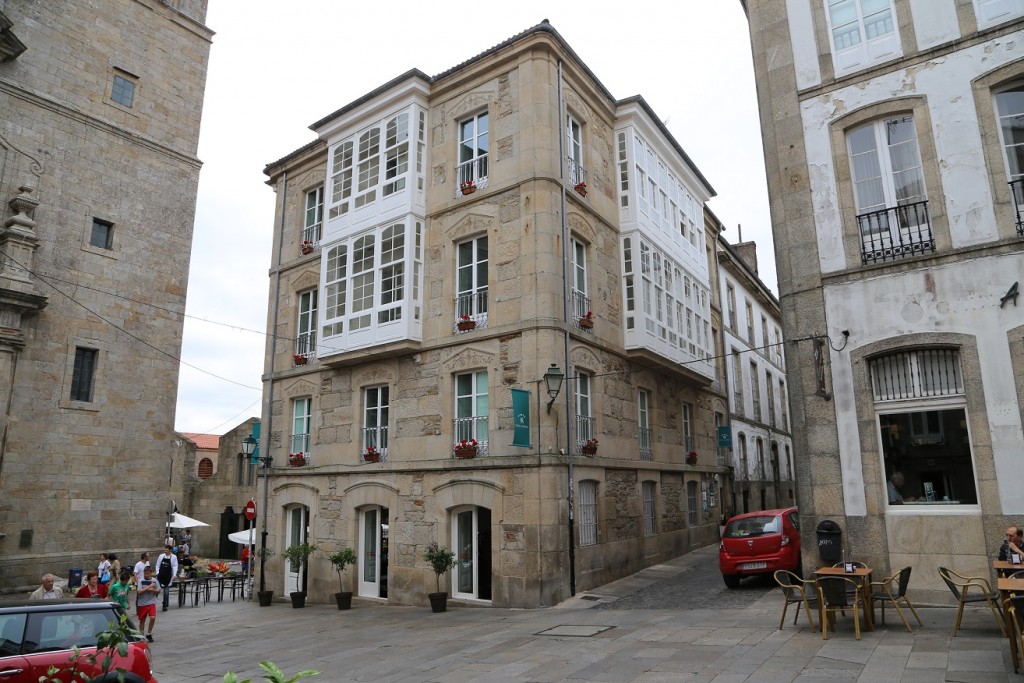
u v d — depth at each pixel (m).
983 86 10.53
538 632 11.06
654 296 19.20
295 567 18.80
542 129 15.96
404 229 17.33
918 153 11.01
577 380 16.12
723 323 27.08
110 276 23.75
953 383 10.26
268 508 20.52
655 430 19.39
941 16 11.02
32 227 21.62
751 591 13.54
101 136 24.12
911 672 6.83
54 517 21.38
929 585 9.94
